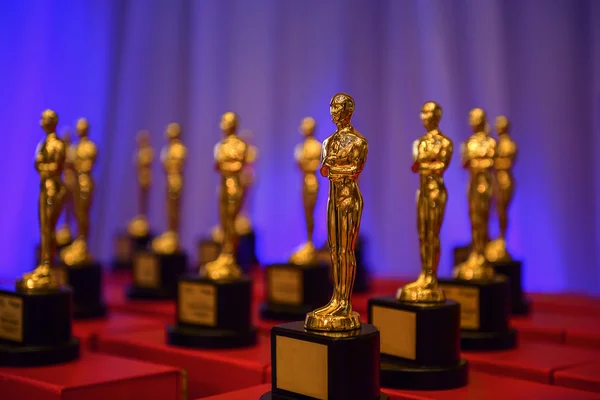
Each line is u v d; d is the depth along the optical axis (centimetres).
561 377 171
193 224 453
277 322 248
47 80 448
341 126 142
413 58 377
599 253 327
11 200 436
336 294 143
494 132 345
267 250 426
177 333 213
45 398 163
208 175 451
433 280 169
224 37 445
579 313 254
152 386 176
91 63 464
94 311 263
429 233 169
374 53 393
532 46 339
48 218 192
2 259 433
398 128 383
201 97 451
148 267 306
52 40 450
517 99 344
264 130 430
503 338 196
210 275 218
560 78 332
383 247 391
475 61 353
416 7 376
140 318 269
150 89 470
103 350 228
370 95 394
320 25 411
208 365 199
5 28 435
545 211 338
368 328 143
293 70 420
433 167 169
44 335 187
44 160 192
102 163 470
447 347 163
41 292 188
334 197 141
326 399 136
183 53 464
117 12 471
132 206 473
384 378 163
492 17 347
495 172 249
